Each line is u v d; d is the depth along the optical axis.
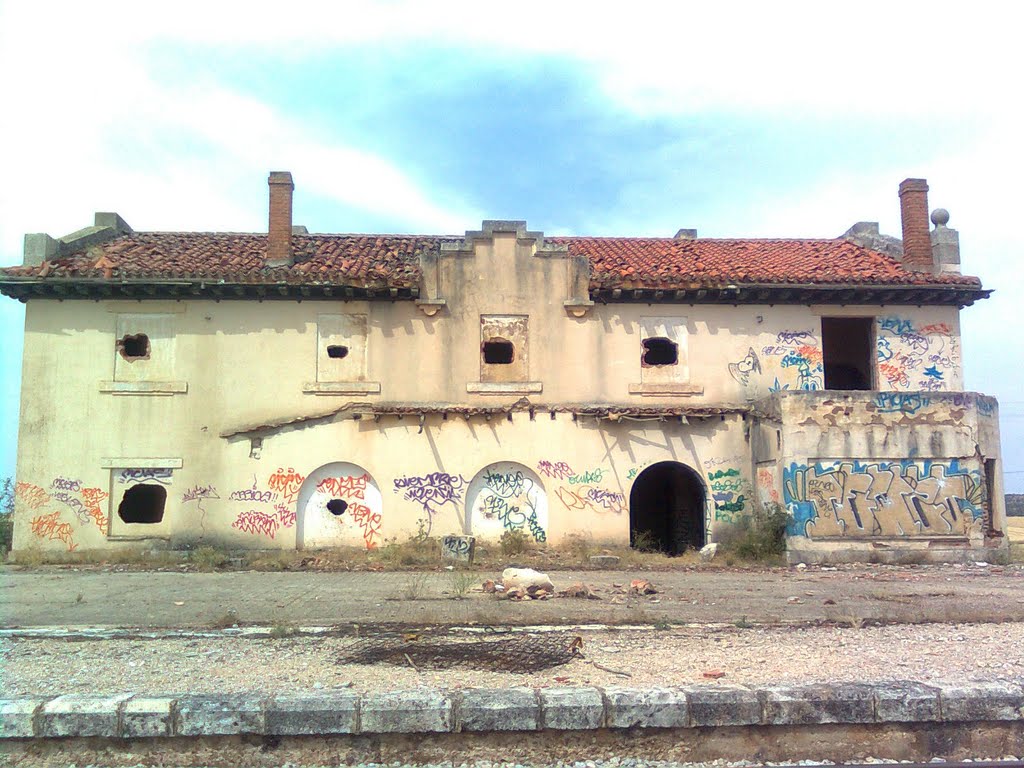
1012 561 18.02
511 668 7.29
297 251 20.75
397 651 7.96
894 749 6.34
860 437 17.73
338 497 18.81
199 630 9.27
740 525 19.14
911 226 20.97
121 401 18.67
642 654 7.83
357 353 19.19
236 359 18.95
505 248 19.69
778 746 6.29
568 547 18.73
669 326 19.81
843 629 9.26
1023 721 6.43
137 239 21.39
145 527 18.44
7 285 18.22
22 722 5.98
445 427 19.03
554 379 19.44
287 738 6.10
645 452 19.22
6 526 19.92
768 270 20.16
